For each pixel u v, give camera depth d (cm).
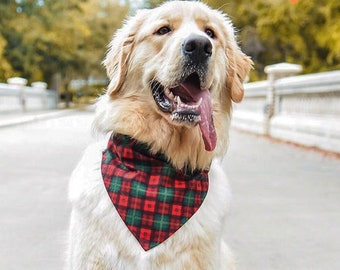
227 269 105
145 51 93
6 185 206
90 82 1587
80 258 88
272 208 172
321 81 336
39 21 955
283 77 445
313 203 179
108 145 95
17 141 383
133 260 88
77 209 91
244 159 292
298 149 346
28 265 120
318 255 129
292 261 125
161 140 93
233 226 151
